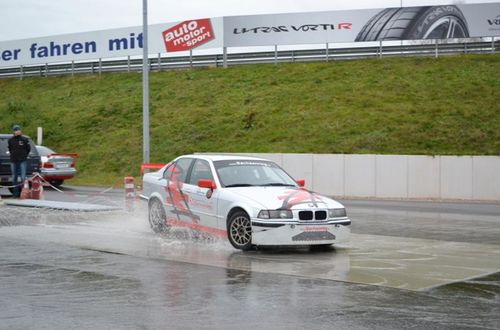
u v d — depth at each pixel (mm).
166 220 13234
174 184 13016
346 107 33656
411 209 20469
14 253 10906
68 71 47969
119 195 23656
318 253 11250
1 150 21578
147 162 24469
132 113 39000
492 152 27078
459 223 16312
